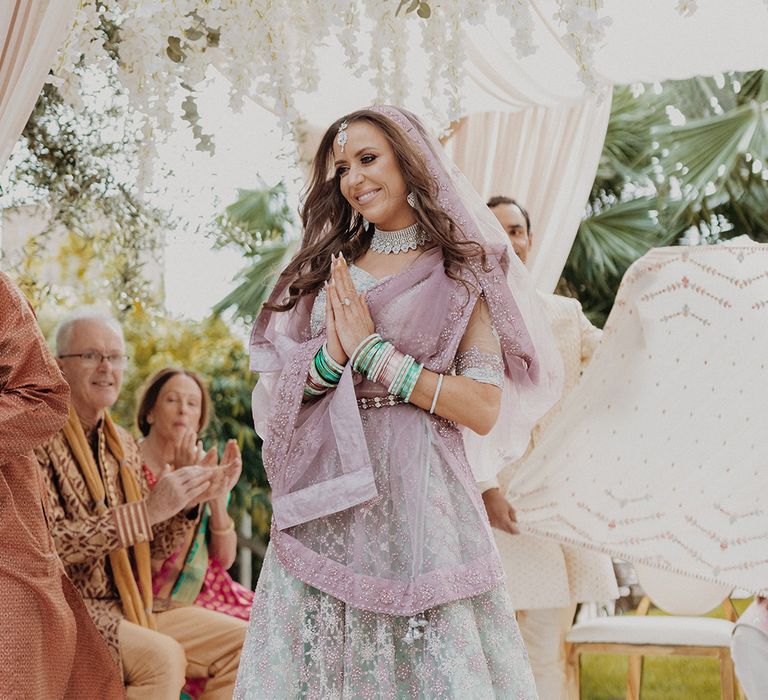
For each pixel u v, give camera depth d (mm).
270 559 3066
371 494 2953
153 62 3811
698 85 7367
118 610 4262
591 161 5863
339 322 3066
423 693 2895
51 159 4969
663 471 4270
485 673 2879
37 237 5305
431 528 2965
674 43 5254
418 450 3039
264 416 3408
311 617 2977
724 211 7352
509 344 3225
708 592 4672
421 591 2893
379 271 3217
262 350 3371
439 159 3227
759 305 4230
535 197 5867
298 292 3318
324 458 3088
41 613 3541
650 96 7449
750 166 7238
